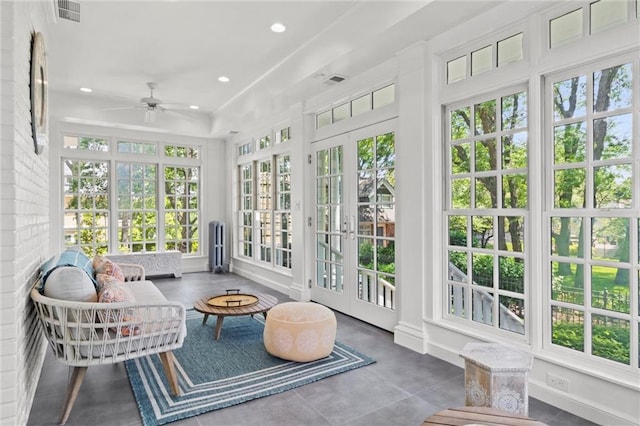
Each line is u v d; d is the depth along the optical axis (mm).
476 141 2906
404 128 3377
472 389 1648
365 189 4074
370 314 3994
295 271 5176
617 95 2129
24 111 2094
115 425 2113
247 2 3160
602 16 2180
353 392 2500
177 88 5434
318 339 2977
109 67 4613
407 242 3361
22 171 2016
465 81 2898
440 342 3080
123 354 2270
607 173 2182
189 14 3365
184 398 2395
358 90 4027
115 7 3225
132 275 4250
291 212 5273
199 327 3896
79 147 6285
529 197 2514
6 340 1771
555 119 2412
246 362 2975
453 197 3094
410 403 2363
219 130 6645
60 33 3705
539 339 2449
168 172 7145
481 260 2871
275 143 5863
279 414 2230
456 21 2838
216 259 7176
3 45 1777
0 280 1770
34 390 2447
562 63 2320
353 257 4246
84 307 2135
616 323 2139
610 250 2170
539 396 2393
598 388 2137
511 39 2650
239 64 4539
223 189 7582
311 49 3891
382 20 2986
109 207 6578
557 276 2404
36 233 2564
